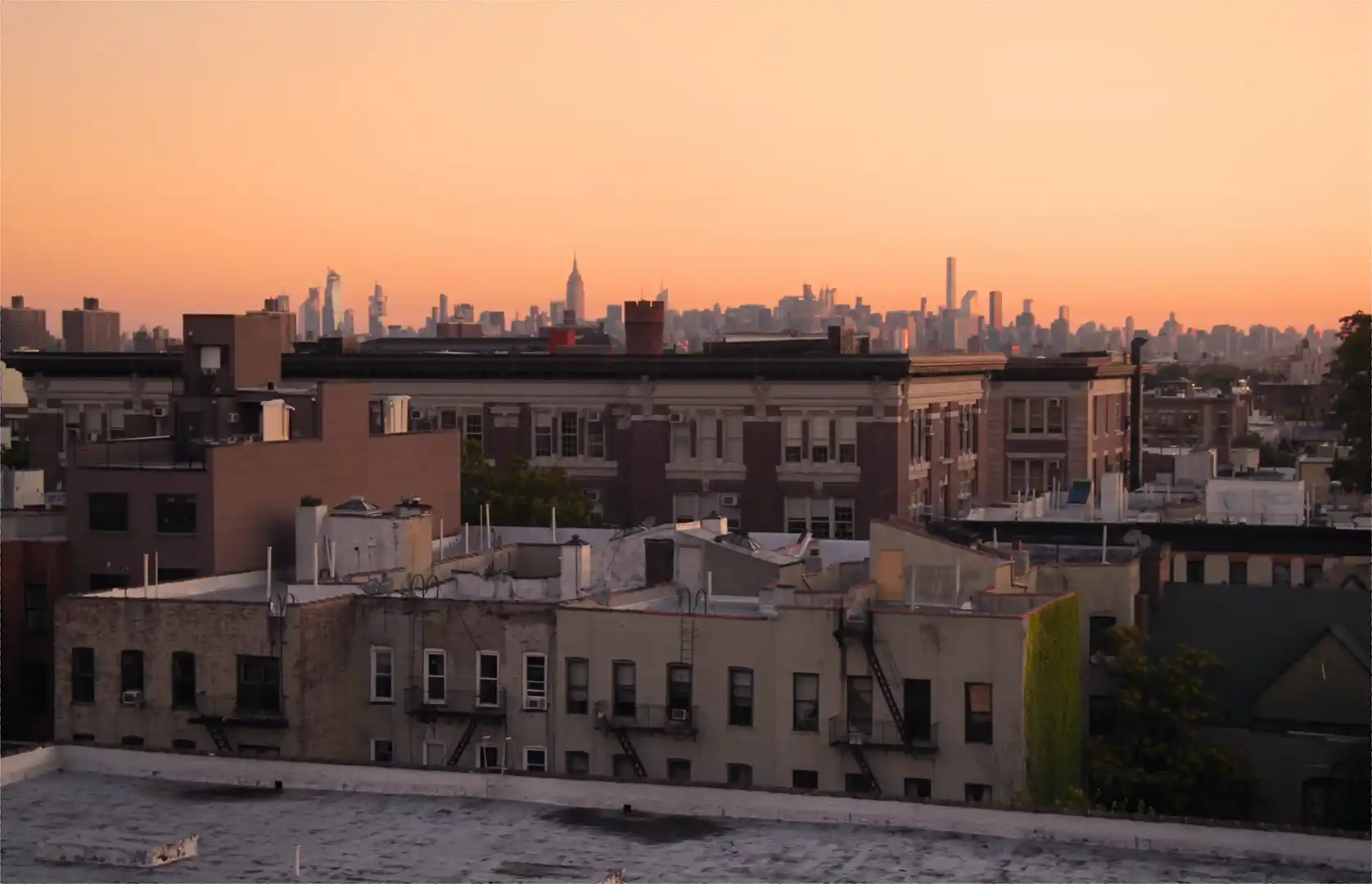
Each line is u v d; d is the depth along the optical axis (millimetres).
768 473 125125
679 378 126812
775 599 68375
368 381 134125
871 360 122188
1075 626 69875
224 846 46750
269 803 50938
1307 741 70750
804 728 65812
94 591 82062
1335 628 73688
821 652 65562
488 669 70125
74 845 45500
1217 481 107062
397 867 44688
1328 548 89312
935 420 129875
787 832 47156
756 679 66375
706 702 67000
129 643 71188
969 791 63812
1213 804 69875
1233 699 74438
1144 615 75438
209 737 69875
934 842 46031
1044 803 64688
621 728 67438
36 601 81875
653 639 67625
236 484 82500
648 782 49312
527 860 45188
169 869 44562
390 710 71125
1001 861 44625
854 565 77375
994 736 63656
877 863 44500
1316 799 70625
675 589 75625
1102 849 45406
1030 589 73938
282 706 69188
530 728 69188
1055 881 43062
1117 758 69562
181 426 91062
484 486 117625
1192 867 43875
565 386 129750
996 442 152375
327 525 81562
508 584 75500
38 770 54062
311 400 89500
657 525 100875
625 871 44156
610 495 128875
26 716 81562
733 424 126188
